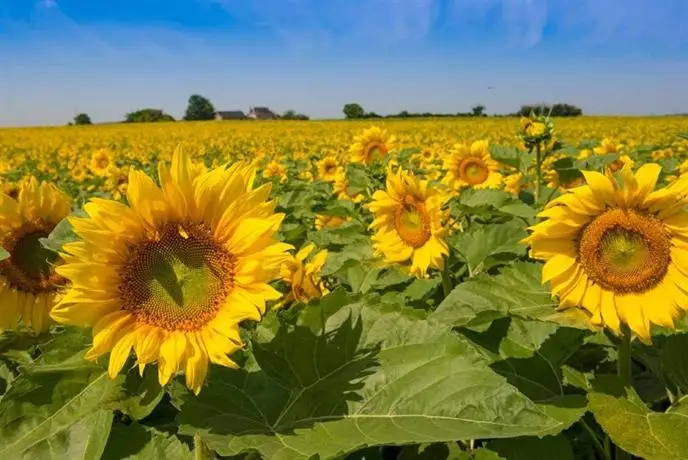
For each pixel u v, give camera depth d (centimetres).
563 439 60
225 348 55
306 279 87
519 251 105
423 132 936
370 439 49
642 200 62
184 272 57
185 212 58
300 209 195
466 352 54
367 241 134
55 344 60
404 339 58
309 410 55
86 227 56
